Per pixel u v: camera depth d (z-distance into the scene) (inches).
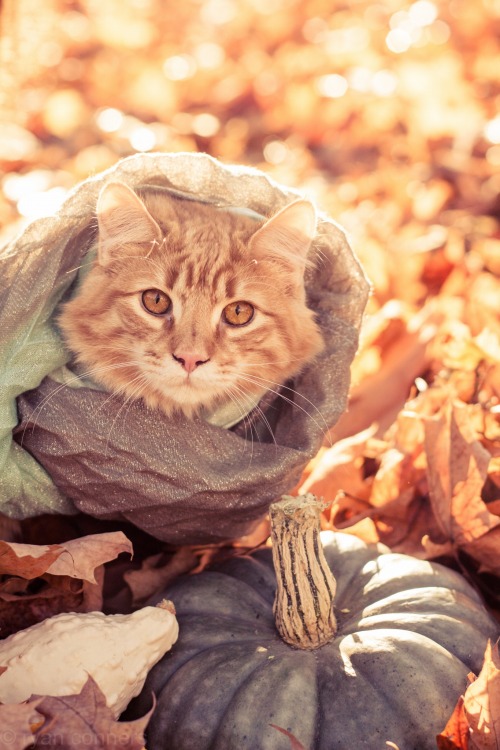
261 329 22.7
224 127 51.7
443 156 44.6
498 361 27.3
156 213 22.6
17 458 21.7
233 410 22.7
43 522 23.5
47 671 19.4
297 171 45.5
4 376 21.2
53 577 21.8
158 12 72.1
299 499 20.3
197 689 20.0
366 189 42.2
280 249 22.5
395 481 25.2
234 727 19.3
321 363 22.9
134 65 58.4
